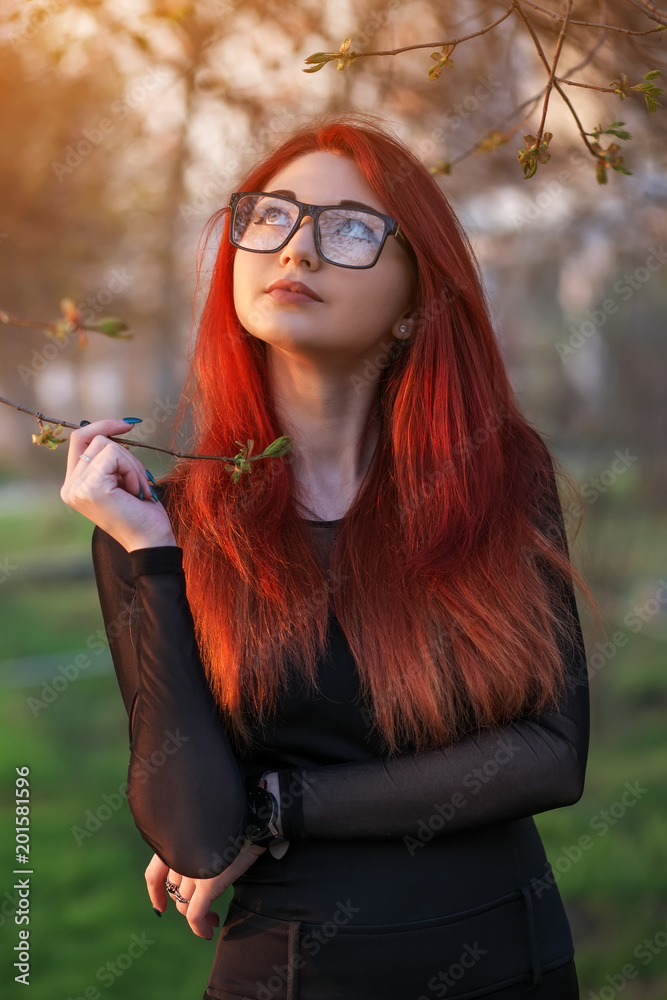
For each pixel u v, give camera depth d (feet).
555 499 5.25
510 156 10.16
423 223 4.73
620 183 10.57
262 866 4.41
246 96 9.53
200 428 5.09
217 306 5.00
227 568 4.64
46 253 12.53
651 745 18.31
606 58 7.82
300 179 4.59
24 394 28.02
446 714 4.48
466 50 9.12
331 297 4.44
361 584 4.60
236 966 4.36
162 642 4.21
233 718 4.47
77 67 10.00
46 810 15.78
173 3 7.95
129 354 20.36
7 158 11.15
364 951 4.22
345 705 4.49
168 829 4.04
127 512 4.33
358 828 4.25
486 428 4.96
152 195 12.70
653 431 17.95
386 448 4.96
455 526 4.72
